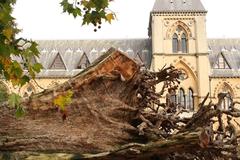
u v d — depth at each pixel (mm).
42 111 10609
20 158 9781
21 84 6672
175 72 12680
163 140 8953
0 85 32562
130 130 10680
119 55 11508
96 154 9406
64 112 8516
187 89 59281
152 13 60781
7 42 6391
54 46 67562
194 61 59906
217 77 60250
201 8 60812
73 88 10820
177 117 11734
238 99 59688
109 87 11281
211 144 9039
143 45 67000
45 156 9711
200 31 60562
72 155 9664
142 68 13586
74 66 64750
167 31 60625
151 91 12328
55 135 10344
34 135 10344
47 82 62812
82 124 10641
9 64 6379
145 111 11703
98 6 7473
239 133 10719
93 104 10898
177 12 60500
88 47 67438
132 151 8844
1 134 10375
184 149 8664
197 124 9945
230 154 9820
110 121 10766
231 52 64750
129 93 11578
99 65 11203
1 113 10477
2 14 6082
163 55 59875
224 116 33344
